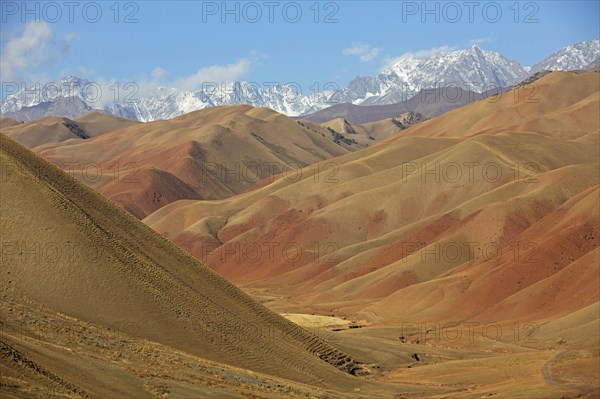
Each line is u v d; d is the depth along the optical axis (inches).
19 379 2637.8
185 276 4756.4
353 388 4547.2
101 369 3171.8
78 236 4217.5
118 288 4131.4
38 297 3828.7
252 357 4375.0
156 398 3083.2
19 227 4079.7
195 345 4165.8
